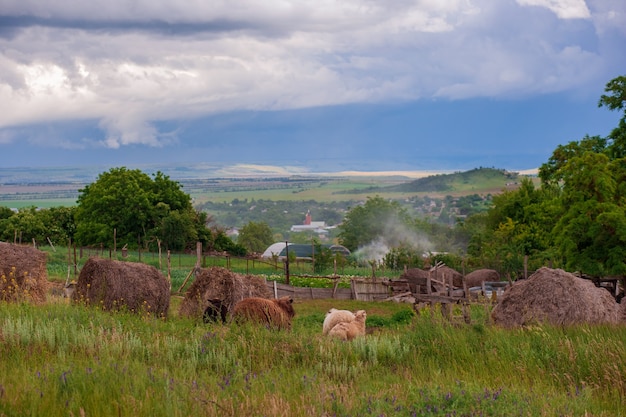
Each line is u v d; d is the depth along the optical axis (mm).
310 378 9820
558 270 16844
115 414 6887
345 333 16031
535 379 10867
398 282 38094
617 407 9266
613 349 11430
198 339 12055
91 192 70500
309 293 36875
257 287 22219
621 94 40969
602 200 29094
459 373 11477
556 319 16094
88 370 8188
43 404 6781
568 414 8352
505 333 13617
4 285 18828
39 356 9883
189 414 7125
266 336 12422
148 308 19312
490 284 29875
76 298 19438
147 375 8500
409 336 13453
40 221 75125
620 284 28625
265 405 7688
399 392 9180
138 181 71688
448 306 18531
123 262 19828
